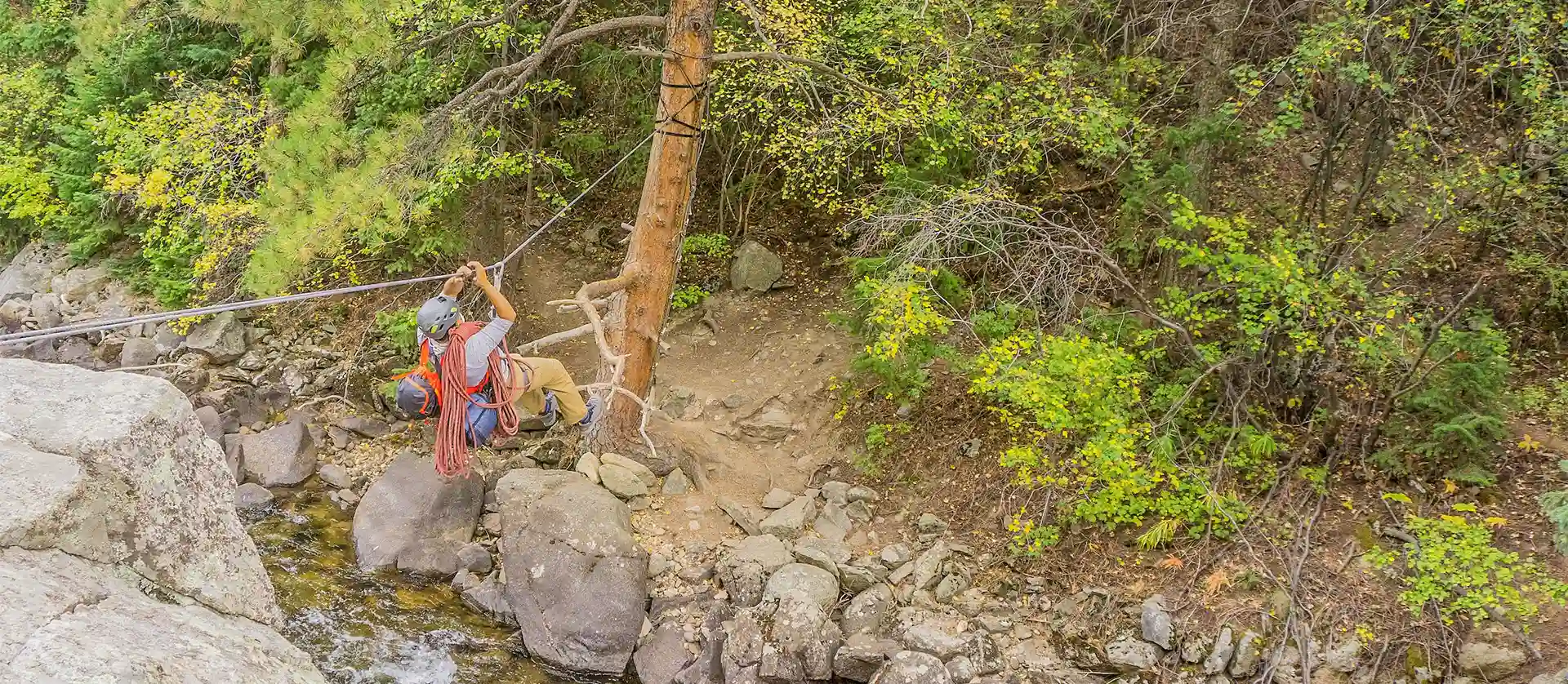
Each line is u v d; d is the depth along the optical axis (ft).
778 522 35.42
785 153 44.70
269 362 44.37
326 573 33.83
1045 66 35.24
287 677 12.55
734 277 45.93
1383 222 37.96
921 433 37.78
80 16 39.55
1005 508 34.71
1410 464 31.01
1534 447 30.55
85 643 10.65
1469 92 34.73
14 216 48.73
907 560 34.19
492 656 31.07
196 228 43.96
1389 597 28.37
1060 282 32.50
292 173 31.55
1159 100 37.52
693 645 31.30
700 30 31.68
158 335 45.57
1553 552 27.89
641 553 33.32
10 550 11.76
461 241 41.86
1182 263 29.07
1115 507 30.53
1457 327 33.45
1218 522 31.12
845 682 30.48
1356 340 31.17
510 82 37.09
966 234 32.71
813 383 41.06
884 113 34.45
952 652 30.12
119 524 13.14
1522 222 34.58
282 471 38.42
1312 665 27.86
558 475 35.73
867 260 35.42
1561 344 33.55
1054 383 29.68
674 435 38.96
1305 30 32.32
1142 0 39.09
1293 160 40.42
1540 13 29.01
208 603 14.12
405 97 39.58
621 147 46.47
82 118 47.21
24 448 12.67
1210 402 33.96
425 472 36.47
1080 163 41.32
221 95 42.29
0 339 15.06
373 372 43.32
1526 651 26.25
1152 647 29.66
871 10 37.58
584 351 44.11
